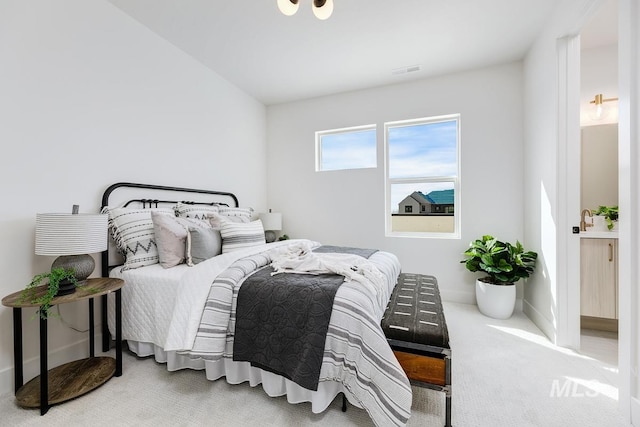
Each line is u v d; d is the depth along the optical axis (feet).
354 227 11.60
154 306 5.66
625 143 4.21
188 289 5.23
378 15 7.03
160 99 7.97
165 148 8.13
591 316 7.27
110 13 6.68
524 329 7.62
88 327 6.34
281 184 12.82
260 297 4.78
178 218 7.06
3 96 4.98
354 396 4.06
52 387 4.84
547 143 7.16
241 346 4.73
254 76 10.29
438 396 4.83
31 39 5.32
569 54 6.46
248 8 6.81
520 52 8.73
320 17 5.14
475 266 8.94
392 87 10.90
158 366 5.76
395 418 3.59
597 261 6.98
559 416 4.36
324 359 4.17
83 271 5.14
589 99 8.54
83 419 4.31
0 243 4.97
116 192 6.86
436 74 10.12
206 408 4.55
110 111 6.71
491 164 9.60
